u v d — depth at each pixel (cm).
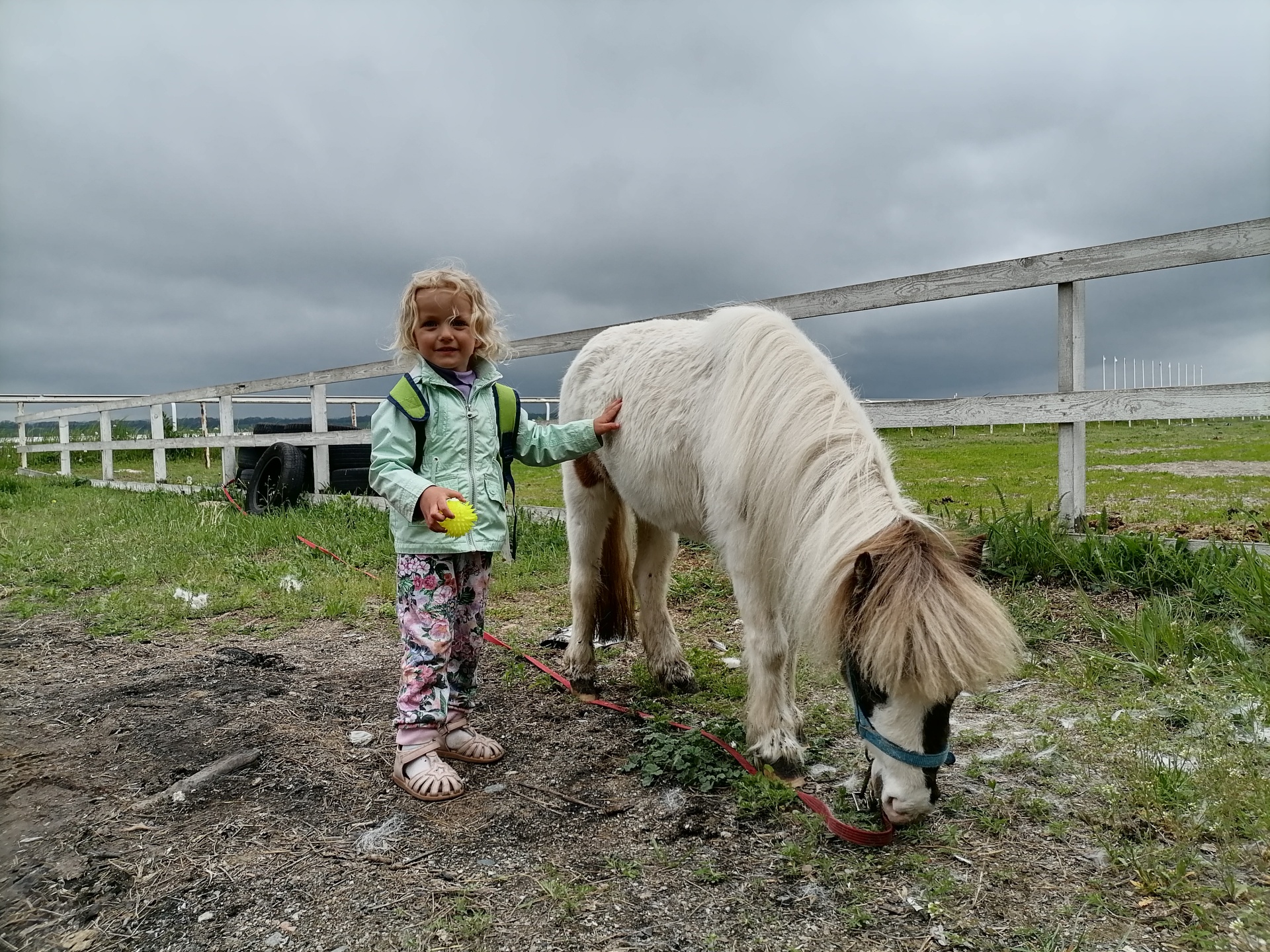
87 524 744
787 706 235
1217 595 329
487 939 161
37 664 350
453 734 248
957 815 201
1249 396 340
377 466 220
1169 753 221
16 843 201
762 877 179
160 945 162
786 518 208
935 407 438
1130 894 166
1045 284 398
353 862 191
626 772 237
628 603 322
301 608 433
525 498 863
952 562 178
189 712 287
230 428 959
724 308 263
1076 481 405
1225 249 342
